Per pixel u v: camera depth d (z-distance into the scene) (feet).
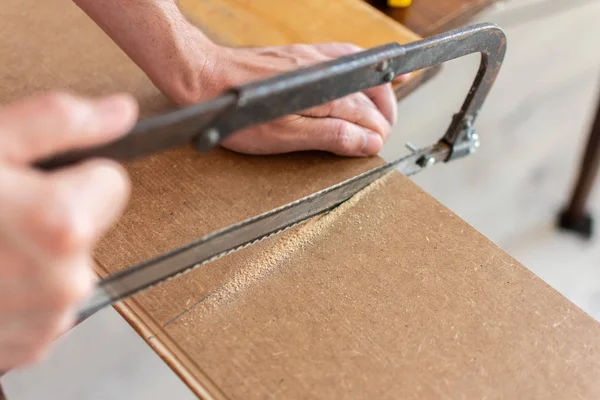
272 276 1.84
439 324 1.74
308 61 2.43
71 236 1.00
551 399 1.60
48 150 1.08
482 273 1.88
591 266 5.62
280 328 1.71
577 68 5.52
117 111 1.14
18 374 3.98
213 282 1.80
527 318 1.77
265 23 3.00
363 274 1.86
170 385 4.27
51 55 2.52
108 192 1.10
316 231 1.97
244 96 1.32
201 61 2.20
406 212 2.06
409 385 1.61
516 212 5.98
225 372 1.61
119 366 4.24
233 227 1.73
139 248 1.88
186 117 1.25
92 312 1.58
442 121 4.14
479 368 1.65
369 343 1.69
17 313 1.10
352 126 2.24
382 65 1.61
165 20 2.13
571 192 5.58
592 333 1.75
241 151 2.22
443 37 1.76
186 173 2.12
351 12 3.13
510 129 5.88
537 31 4.74
